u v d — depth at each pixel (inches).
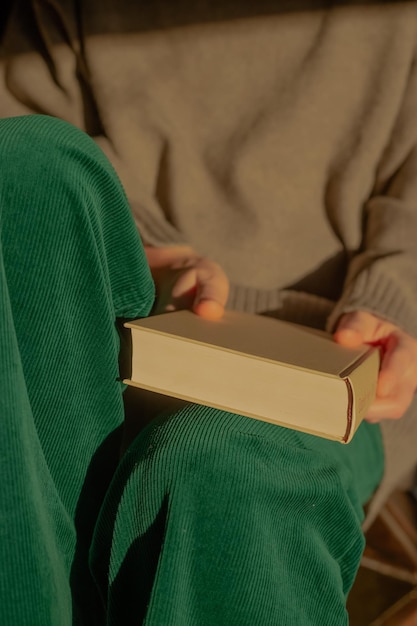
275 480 19.8
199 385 22.9
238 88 40.6
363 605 39.3
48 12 43.1
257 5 39.3
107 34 41.4
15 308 19.2
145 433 21.4
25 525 17.7
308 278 42.1
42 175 18.2
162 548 19.1
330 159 40.3
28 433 18.3
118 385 21.9
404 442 38.6
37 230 18.6
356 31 38.1
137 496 19.9
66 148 18.7
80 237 19.1
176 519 19.1
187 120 41.8
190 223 42.4
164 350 22.9
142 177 43.1
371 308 32.9
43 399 20.4
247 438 20.3
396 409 28.1
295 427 22.0
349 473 24.5
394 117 38.9
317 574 21.0
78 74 43.9
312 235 41.3
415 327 33.9
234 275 41.9
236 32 39.9
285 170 40.3
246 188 40.5
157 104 41.6
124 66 41.6
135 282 22.8
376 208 39.5
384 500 39.6
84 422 21.5
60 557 20.8
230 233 41.6
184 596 19.2
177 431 20.3
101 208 20.5
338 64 38.7
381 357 30.0
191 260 34.4
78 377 20.8
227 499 19.1
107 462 22.7
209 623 19.5
